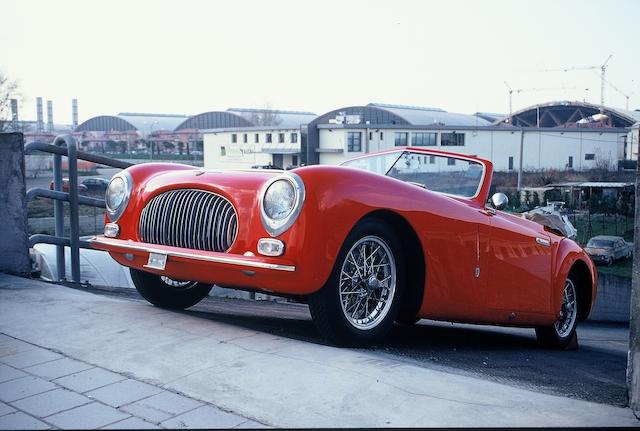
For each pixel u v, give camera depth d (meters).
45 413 2.28
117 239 3.85
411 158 4.52
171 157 77.81
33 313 3.61
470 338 5.21
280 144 52.09
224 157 56.56
